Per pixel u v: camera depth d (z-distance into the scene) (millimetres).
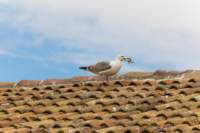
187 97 15914
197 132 13477
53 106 16766
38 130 14695
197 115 14586
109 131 14055
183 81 17328
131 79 18719
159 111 15234
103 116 15305
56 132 14445
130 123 14516
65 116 15703
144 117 14930
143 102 16094
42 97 17609
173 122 14211
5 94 18375
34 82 19703
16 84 19844
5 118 15930
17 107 16938
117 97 16781
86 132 14164
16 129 15086
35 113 16344
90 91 17641
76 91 17797
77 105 16625
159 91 16859
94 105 16344
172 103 15625
